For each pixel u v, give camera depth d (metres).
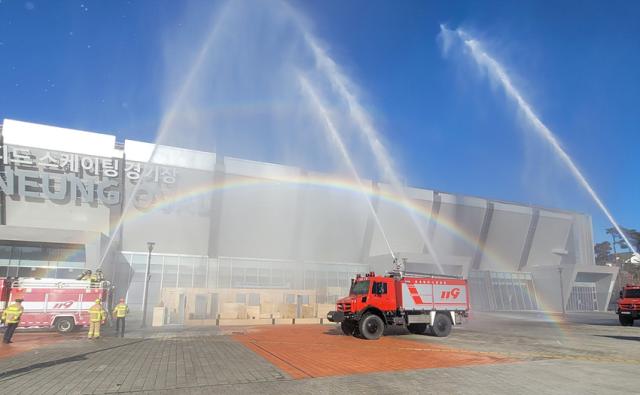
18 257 36.06
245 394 8.02
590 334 23.06
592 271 62.81
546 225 68.69
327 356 13.29
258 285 46.94
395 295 20.20
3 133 39.41
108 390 8.27
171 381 9.17
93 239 36.22
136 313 38.59
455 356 13.47
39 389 8.29
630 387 8.91
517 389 8.60
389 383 9.11
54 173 41.09
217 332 22.58
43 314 21.47
